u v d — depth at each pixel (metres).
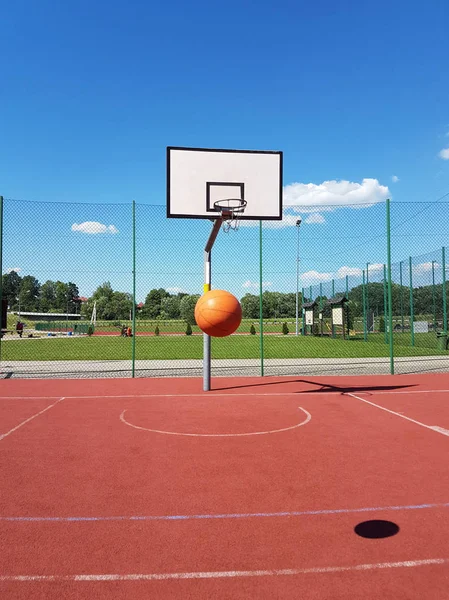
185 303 41.53
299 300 39.00
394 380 11.72
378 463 5.20
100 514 3.90
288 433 6.51
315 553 3.24
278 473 4.88
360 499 4.19
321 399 9.13
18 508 4.03
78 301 67.06
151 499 4.21
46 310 65.62
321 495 4.28
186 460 5.33
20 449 5.78
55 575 2.99
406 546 3.34
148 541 3.43
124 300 51.62
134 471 4.96
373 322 32.62
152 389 10.37
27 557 3.21
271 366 14.82
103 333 42.66
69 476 4.81
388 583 2.88
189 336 36.62
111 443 6.04
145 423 7.14
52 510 3.98
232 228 10.74
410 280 23.83
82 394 9.76
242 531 3.58
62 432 6.61
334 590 2.81
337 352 20.22
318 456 5.46
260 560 3.16
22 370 13.79
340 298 28.64
